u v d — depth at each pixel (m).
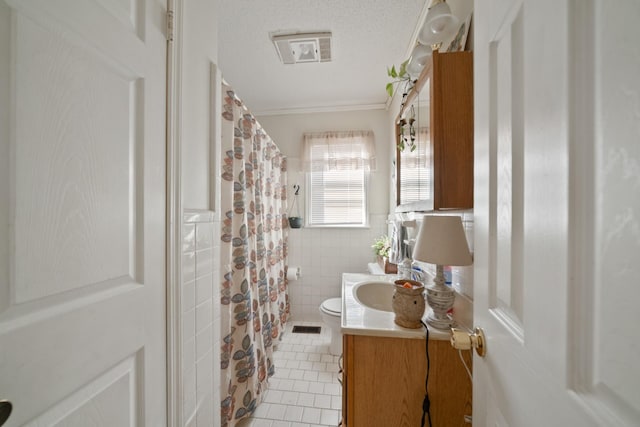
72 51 0.48
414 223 1.52
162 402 0.73
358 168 2.69
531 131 0.39
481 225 0.59
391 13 1.51
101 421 0.54
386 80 2.24
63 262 0.47
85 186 0.51
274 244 2.31
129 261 0.62
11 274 0.39
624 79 0.25
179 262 0.79
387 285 1.59
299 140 2.83
